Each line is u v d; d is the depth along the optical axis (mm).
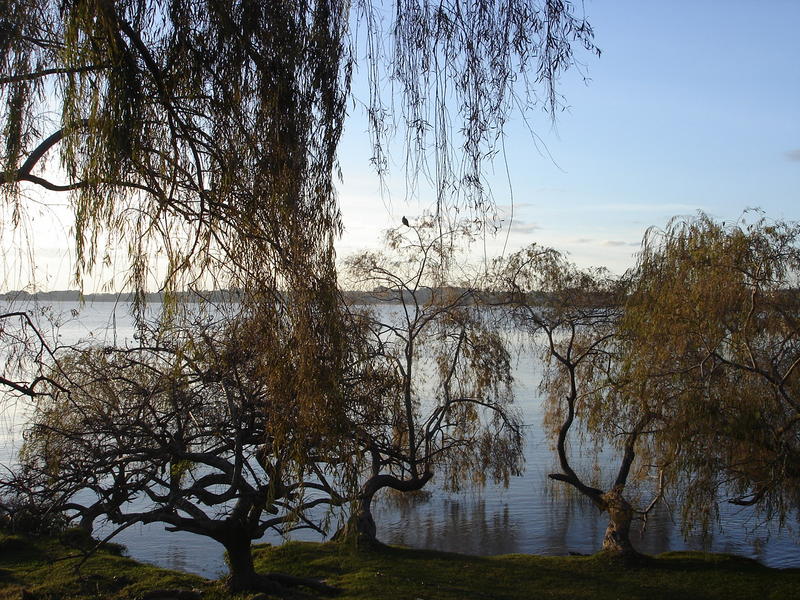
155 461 8992
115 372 8938
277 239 5898
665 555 15891
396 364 11922
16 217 6211
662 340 13148
